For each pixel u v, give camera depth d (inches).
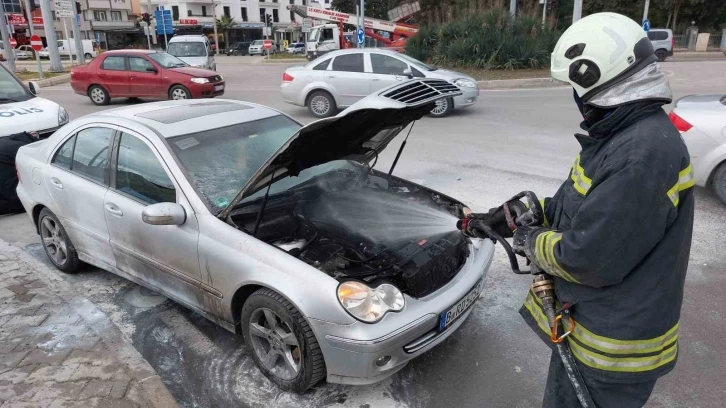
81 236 155.1
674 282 63.8
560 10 1526.8
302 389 109.0
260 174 110.1
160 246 128.6
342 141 123.7
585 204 60.4
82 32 2363.4
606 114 63.9
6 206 227.3
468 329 134.9
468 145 330.6
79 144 154.9
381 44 1208.2
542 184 247.4
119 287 159.6
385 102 103.2
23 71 917.2
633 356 64.5
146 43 2556.6
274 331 110.4
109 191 142.6
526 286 156.6
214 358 125.2
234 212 123.0
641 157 57.4
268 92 620.1
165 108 159.2
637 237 58.5
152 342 131.6
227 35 2596.0
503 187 243.9
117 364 116.6
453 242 122.6
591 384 68.6
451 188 243.8
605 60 60.0
